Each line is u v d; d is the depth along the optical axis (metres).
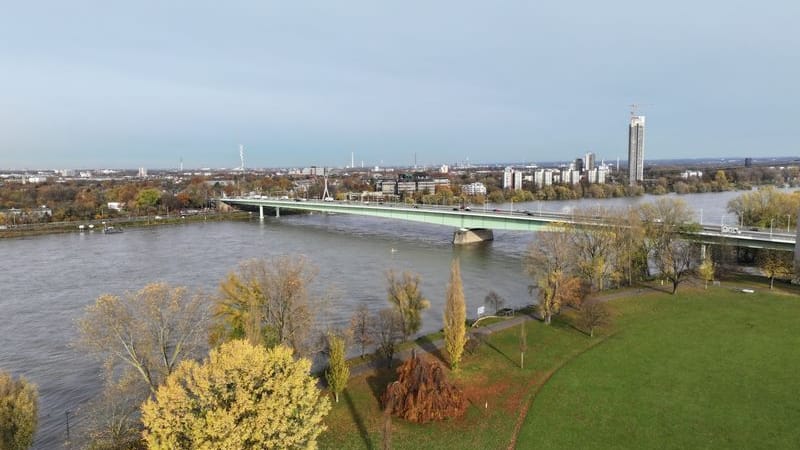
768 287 101.50
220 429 34.19
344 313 92.12
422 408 53.28
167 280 122.19
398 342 75.81
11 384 48.28
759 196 149.62
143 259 151.00
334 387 57.34
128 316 57.25
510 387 60.38
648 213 114.81
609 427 51.22
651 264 133.12
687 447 47.75
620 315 85.38
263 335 60.59
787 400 55.88
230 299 65.81
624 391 58.47
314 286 111.81
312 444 38.47
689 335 75.56
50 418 59.75
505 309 91.62
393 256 153.50
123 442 50.03
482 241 186.75
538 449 47.84
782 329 77.44
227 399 37.50
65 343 81.94
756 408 54.34
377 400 57.72
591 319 76.12
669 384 60.00
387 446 46.16
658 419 52.50
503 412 54.81
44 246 180.25
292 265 97.94
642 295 96.69
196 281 121.00
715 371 63.25
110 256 157.38
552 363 66.69
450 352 63.81
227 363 38.22
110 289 115.31
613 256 105.12
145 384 58.12
